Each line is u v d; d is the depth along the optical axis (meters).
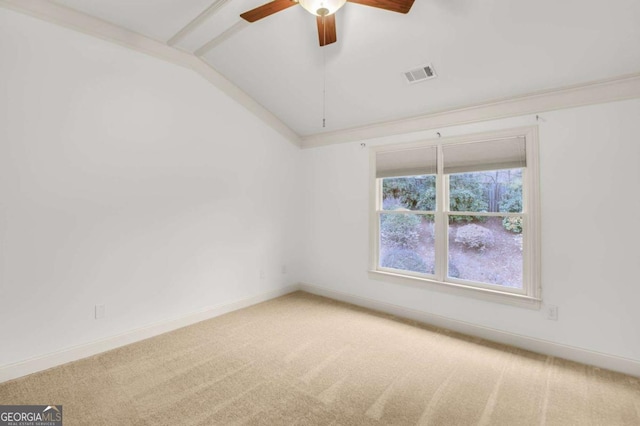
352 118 3.72
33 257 2.24
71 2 2.32
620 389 2.14
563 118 2.59
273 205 4.09
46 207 2.30
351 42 2.65
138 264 2.80
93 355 2.52
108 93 2.61
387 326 3.21
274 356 2.54
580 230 2.52
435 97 3.03
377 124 3.66
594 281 2.47
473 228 3.11
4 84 2.11
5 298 2.13
